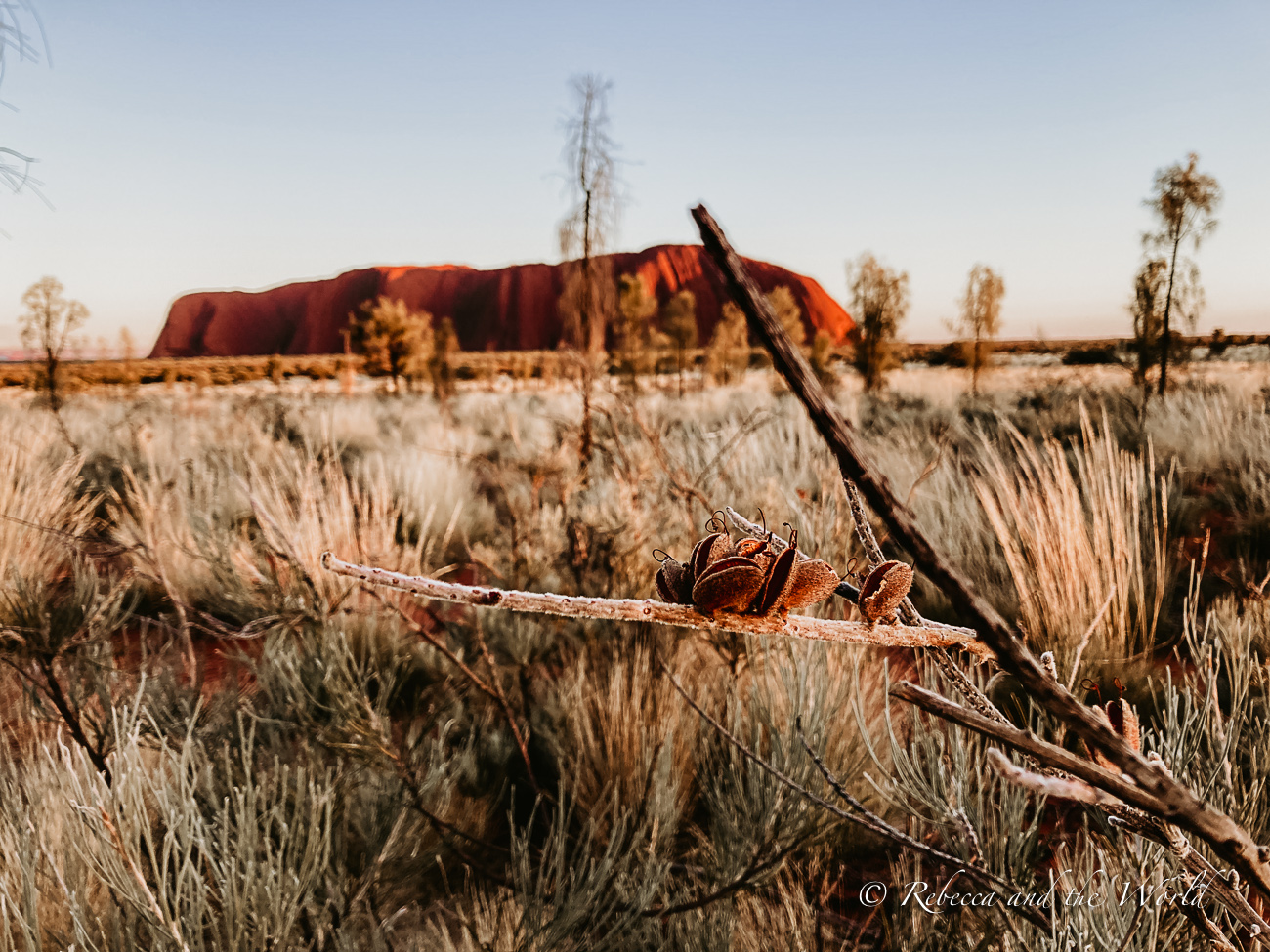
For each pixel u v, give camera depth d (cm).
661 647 327
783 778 150
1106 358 3631
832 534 324
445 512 645
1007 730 36
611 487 548
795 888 206
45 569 413
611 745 263
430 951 192
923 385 2175
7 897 145
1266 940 57
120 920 151
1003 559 427
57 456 738
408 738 243
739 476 532
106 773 193
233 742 233
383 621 350
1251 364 2002
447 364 2784
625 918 184
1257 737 200
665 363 3772
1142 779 35
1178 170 1122
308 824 195
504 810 268
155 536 404
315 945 175
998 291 1981
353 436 1162
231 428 1088
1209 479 677
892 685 37
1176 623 347
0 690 293
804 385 25
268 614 283
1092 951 130
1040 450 671
